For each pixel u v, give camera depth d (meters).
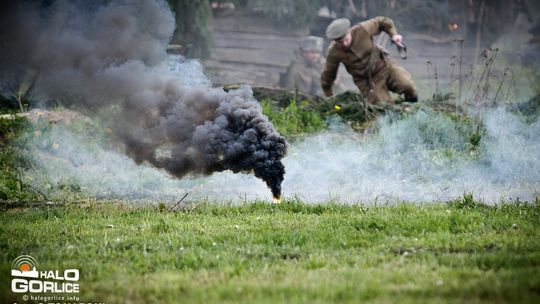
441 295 16.53
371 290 16.70
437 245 20.95
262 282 17.70
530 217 24.53
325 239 21.94
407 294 16.62
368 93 48.72
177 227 24.02
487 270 18.62
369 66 48.56
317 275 18.20
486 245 20.91
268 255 20.42
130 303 16.78
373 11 84.94
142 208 28.28
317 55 76.88
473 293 16.53
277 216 25.45
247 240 22.03
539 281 17.05
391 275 18.00
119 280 18.44
